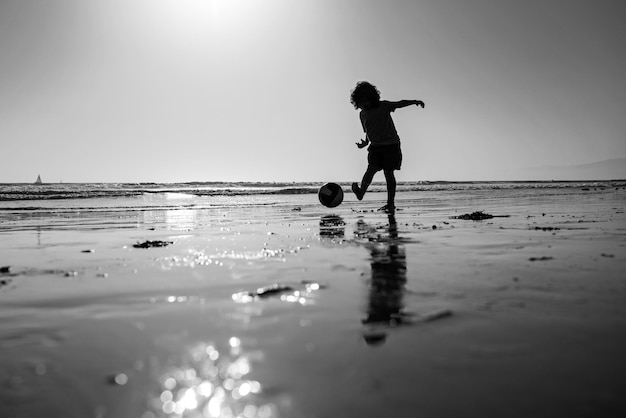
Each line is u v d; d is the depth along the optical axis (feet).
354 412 3.55
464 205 33.94
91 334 5.45
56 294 7.54
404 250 11.74
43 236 16.92
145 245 13.78
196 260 10.84
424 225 18.52
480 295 6.96
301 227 18.85
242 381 4.09
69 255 12.01
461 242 13.01
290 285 7.93
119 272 9.48
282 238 15.07
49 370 4.40
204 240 14.88
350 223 20.21
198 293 7.49
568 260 9.73
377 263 10.00
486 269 8.97
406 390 3.89
